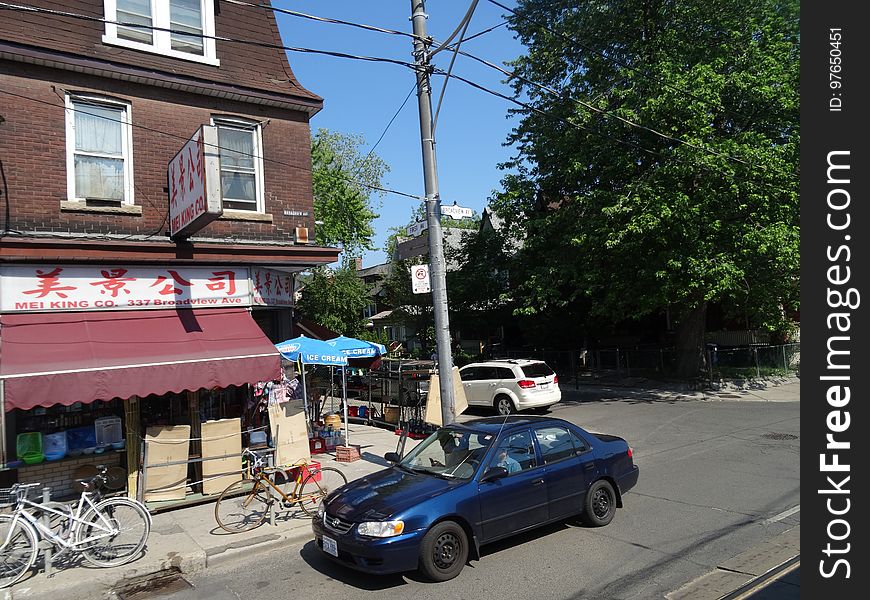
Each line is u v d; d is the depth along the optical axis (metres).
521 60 21.28
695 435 12.97
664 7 19.38
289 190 11.93
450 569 5.87
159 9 10.70
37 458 8.61
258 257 11.03
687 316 21.86
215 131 8.91
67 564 6.47
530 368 17.12
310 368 16.45
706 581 5.52
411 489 6.19
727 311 23.16
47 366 7.72
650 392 20.62
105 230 9.75
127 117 10.21
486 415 17.69
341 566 6.44
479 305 27.58
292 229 11.84
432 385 13.77
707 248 17.36
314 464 8.52
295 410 9.89
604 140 18.55
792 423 13.75
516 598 5.37
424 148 10.21
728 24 18.95
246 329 10.12
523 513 6.52
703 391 20.19
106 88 9.99
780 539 6.53
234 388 11.21
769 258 17.72
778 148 17.09
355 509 5.98
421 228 10.57
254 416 10.97
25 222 9.09
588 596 5.34
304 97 12.05
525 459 6.78
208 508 8.56
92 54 9.76
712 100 16.62
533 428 7.07
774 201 17.20
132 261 9.67
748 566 5.82
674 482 9.16
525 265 23.19
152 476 8.51
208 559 6.65
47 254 8.95
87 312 9.28
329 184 28.14
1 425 8.62
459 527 5.98
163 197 10.38
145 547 6.85
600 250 18.88
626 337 31.09
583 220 19.00
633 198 16.92
